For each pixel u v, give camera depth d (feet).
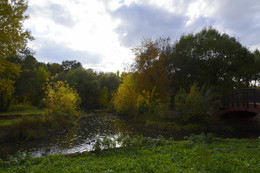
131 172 19.51
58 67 264.31
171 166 20.86
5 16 51.39
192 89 69.97
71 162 25.08
